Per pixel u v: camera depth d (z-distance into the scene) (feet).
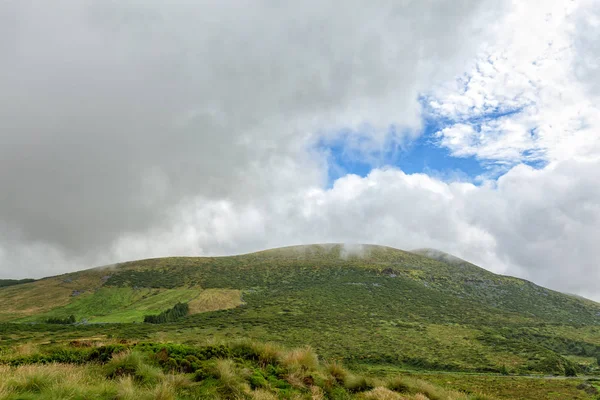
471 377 192.54
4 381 29.19
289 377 44.24
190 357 43.50
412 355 254.68
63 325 370.12
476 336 323.98
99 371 39.14
